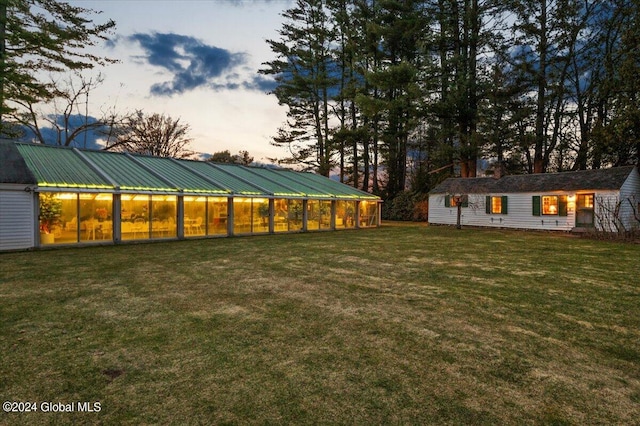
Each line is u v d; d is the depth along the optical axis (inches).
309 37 1459.2
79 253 450.3
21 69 730.8
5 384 130.9
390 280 300.8
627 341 175.3
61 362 148.6
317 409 116.8
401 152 1414.9
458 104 1011.3
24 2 700.7
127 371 141.5
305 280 299.9
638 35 775.7
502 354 159.9
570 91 1079.0
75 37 770.8
